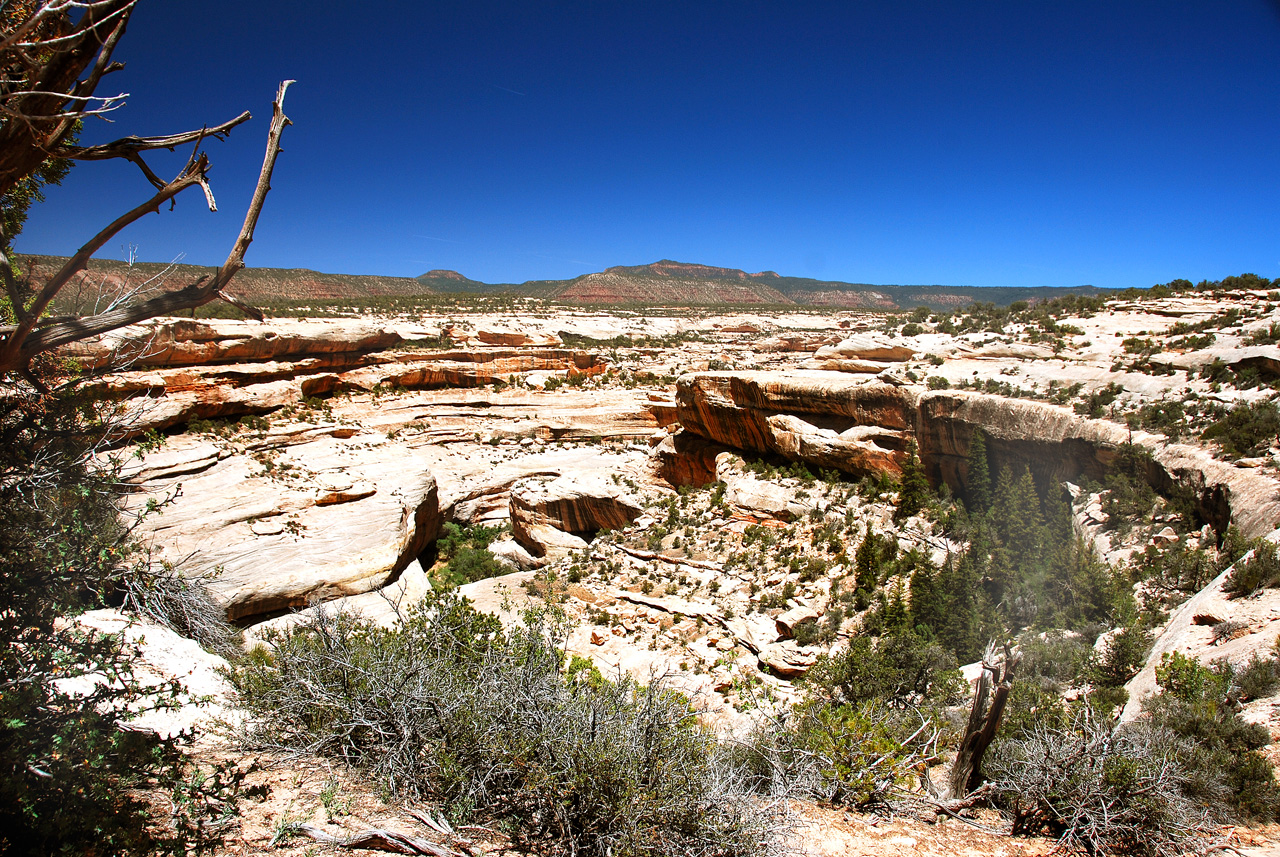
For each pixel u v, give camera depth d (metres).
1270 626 13.43
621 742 6.85
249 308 4.36
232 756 7.21
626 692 8.34
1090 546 23.47
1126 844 7.98
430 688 7.61
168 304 4.31
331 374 74.94
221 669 8.42
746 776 9.02
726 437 49.00
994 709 8.91
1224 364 31.19
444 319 106.88
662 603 28.55
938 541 31.70
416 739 7.31
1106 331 44.84
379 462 56.19
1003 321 52.38
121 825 4.85
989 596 25.09
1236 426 24.73
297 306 108.12
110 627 8.25
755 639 24.48
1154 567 21.09
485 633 10.05
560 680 8.48
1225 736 9.94
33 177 7.64
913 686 17.33
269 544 39.97
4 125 4.05
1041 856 7.81
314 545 40.78
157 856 5.04
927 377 39.25
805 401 42.94
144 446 5.83
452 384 83.38
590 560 36.41
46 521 5.15
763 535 36.16
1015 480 32.69
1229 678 11.95
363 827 6.11
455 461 67.12
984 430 33.75
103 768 4.89
